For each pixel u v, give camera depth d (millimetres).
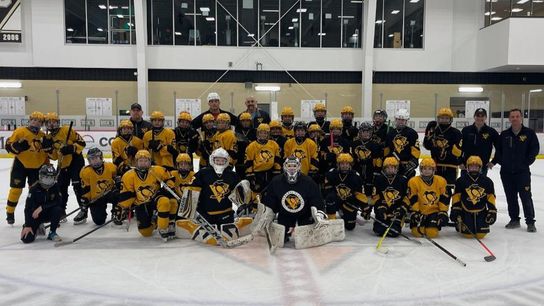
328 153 5832
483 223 4805
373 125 6117
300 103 17922
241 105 17891
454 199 4980
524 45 16219
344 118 6277
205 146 5938
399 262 4035
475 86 18281
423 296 3236
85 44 17266
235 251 4395
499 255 4281
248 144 5996
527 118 15938
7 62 17141
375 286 3430
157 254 4289
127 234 5094
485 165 5707
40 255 4250
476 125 5715
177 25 17688
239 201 4773
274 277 3629
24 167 5547
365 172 5875
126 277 3631
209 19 17719
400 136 5633
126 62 17375
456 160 5598
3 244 4645
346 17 18062
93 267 3891
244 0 17719
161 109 17719
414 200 4887
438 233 5129
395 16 18125
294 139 5617
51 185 4688
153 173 4832
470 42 18109
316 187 4652
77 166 5902
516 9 17656
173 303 3104
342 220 4832
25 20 17078
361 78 18047
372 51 17500
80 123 15320
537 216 6230
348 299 3174
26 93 16156
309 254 4289
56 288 3391
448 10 17922
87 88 16516
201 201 4793
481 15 17984
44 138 5656
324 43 18125
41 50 17141
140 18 16656
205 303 3102
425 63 18094
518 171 5309
